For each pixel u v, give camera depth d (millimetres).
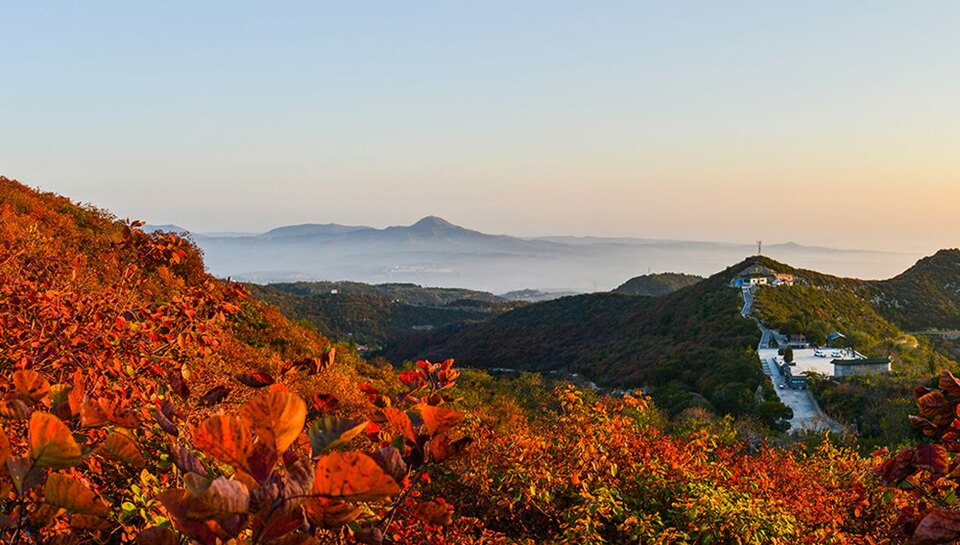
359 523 1103
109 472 2475
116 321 3350
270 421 671
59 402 1124
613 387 57750
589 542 5160
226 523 669
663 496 6297
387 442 1586
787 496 7301
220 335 4031
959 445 1562
